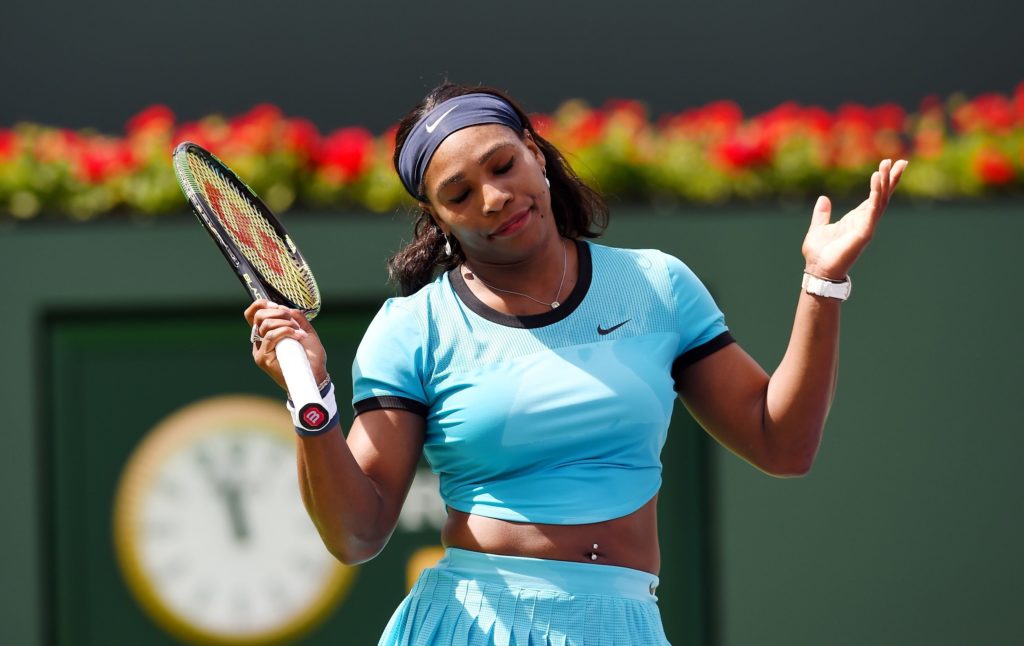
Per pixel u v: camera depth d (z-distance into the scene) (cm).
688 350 955
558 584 906
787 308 1927
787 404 916
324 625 1903
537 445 908
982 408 1950
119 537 1898
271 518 1911
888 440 1944
